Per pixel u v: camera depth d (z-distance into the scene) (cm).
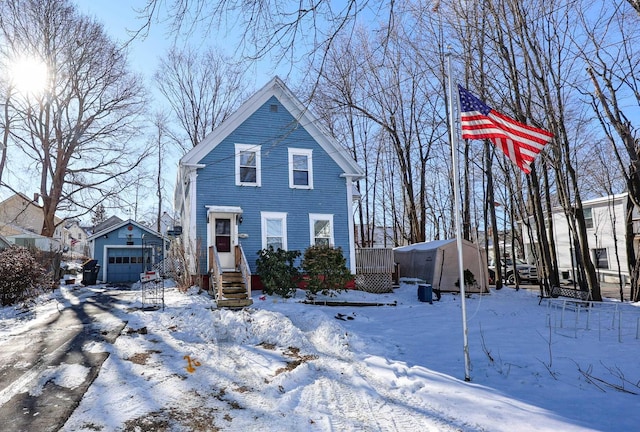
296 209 1529
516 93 1320
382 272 1557
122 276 2264
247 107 1511
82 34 2242
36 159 2355
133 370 569
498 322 960
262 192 1498
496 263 1827
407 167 2609
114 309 1096
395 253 2030
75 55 2281
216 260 1245
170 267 1830
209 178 1444
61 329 849
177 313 980
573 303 1225
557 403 435
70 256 4019
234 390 497
